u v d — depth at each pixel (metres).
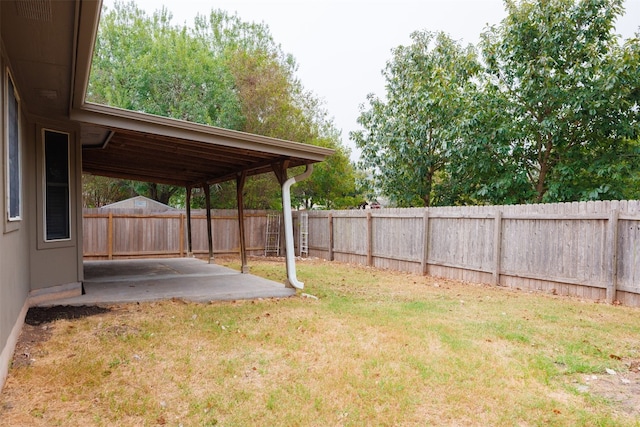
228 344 4.05
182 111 14.70
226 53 17.41
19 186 4.18
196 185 11.59
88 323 4.61
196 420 2.61
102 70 15.12
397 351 3.94
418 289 7.68
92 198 19.09
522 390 3.15
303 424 2.59
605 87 9.27
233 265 11.03
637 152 9.80
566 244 6.92
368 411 2.77
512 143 10.95
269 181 15.57
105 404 2.78
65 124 5.65
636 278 5.96
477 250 8.44
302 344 4.10
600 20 9.60
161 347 3.92
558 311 5.74
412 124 12.81
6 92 3.34
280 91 15.80
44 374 3.20
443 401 2.94
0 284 2.92
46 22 2.97
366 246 11.41
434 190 13.64
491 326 4.90
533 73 10.01
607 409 2.87
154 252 12.84
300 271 10.06
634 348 4.16
